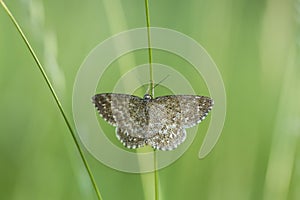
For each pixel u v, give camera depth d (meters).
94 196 0.32
